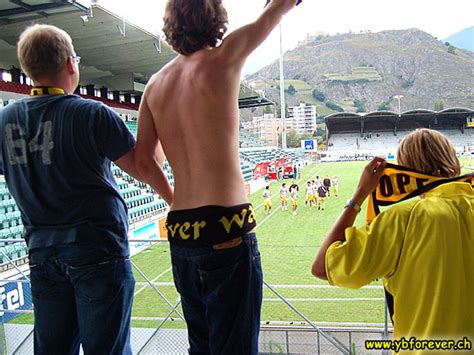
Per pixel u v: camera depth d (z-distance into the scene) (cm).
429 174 138
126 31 1296
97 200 158
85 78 1934
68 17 1094
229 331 137
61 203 156
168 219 146
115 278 160
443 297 122
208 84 136
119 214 165
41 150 156
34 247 162
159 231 1178
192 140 139
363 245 131
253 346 138
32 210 161
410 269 126
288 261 955
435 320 121
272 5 141
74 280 159
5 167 165
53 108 158
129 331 170
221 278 134
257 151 2781
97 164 159
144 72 1970
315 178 1983
